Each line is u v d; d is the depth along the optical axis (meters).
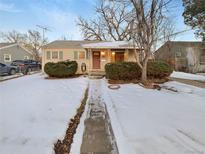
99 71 21.48
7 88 14.95
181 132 6.45
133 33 16.16
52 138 5.96
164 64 17.58
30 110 8.90
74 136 6.23
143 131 6.54
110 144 5.67
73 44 25.25
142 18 14.92
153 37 15.60
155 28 15.63
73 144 5.68
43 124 7.15
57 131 6.51
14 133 6.34
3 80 19.75
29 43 58.34
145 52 15.62
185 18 22.25
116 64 17.11
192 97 11.68
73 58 24.11
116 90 13.57
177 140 5.86
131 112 8.67
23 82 17.92
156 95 12.13
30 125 7.05
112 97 11.58
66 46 24.25
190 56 33.41
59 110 8.90
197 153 5.08
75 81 17.77
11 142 5.71
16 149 5.29
